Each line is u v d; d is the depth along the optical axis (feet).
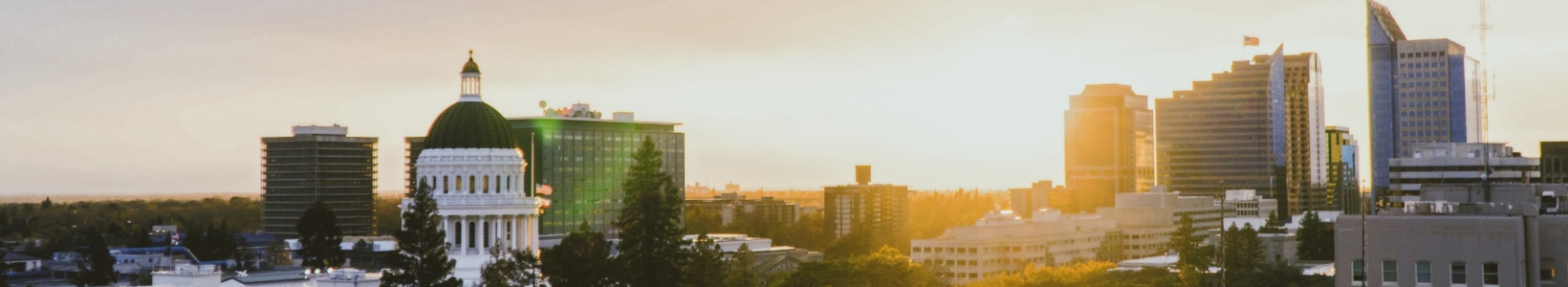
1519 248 497.05
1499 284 496.23
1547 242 512.22
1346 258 522.06
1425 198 628.28
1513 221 495.41
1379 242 511.40
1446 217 509.76
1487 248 497.05
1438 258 503.20
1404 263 507.71
